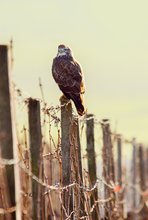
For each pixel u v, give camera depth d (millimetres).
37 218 11477
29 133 11688
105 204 17219
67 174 13211
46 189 12156
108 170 17844
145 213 24594
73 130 13352
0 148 9383
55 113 12805
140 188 25281
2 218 9344
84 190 13992
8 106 9602
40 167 11508
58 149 12891
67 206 13117
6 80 9633
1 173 9266
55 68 14359
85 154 16078
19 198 9641
